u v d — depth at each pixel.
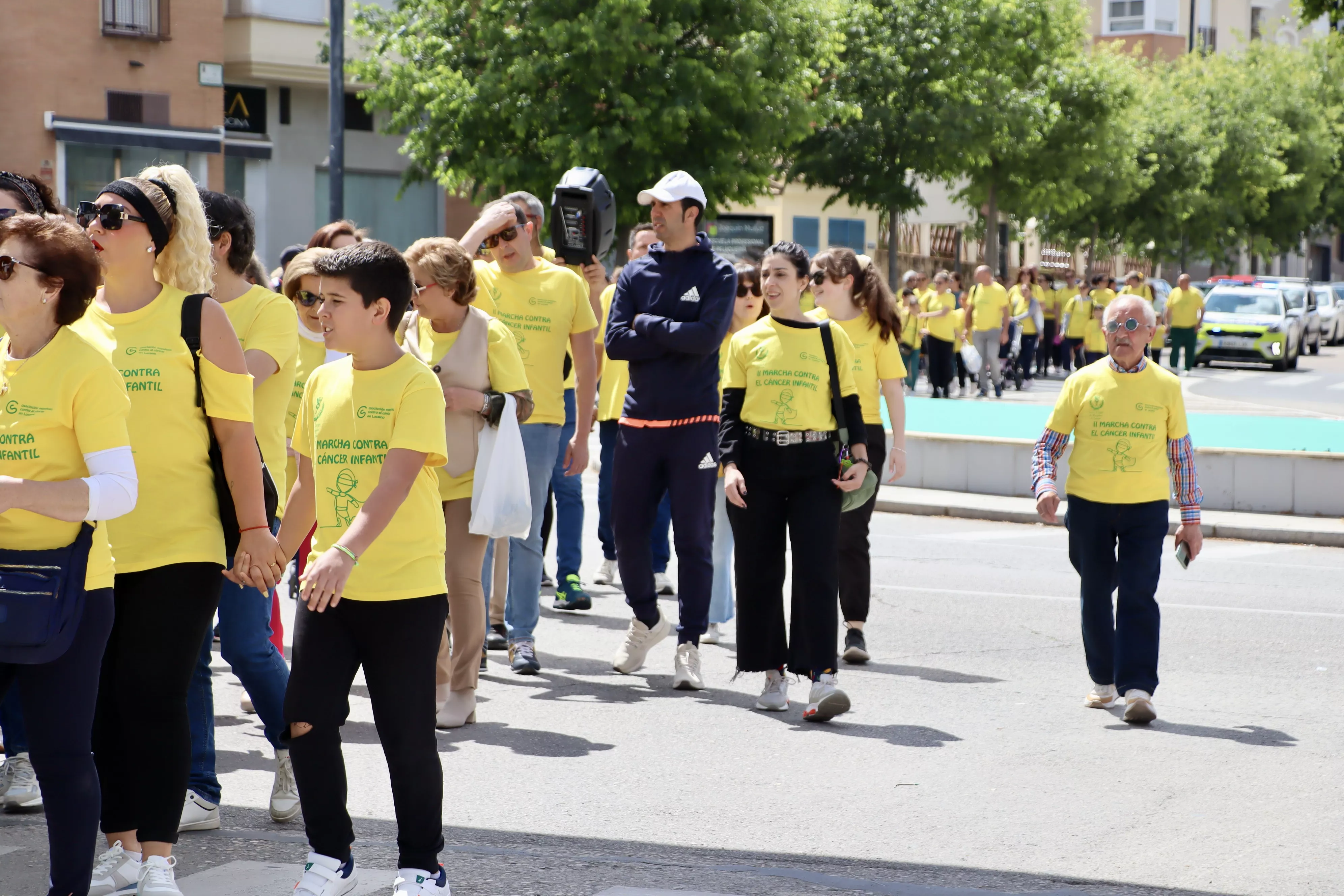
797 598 9.37
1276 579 15.71
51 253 5.09
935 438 21.62
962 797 7.78
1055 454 9.85
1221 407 32.59
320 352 9.22
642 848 6.87
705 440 10.20
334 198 31.66
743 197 37.03
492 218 10.27
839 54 48.16
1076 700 10.09
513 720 9.30
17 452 5.14
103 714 5.82
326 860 5.66
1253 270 107.44
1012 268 80.31
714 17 36.03
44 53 41.41
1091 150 55.88
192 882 6.04
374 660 5.68
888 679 10.70
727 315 10.02
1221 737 9.10
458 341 8.99
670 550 15.80
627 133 34.56
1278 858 6.79
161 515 5.71
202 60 44.00
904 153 48.91
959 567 15.99
